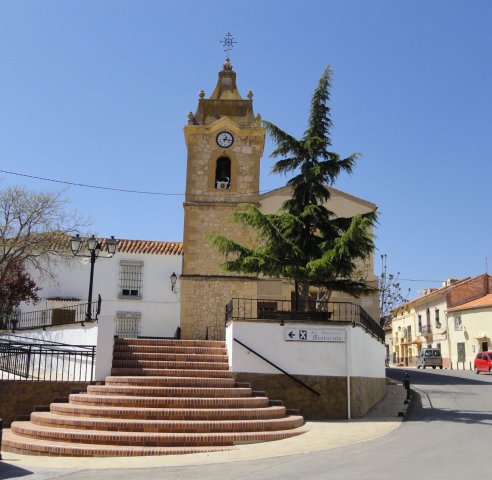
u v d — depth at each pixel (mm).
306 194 19391
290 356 16141
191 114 26141
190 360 16656
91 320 16469
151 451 10992
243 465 9750
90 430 12008
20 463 10062
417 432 13203
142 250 30922
